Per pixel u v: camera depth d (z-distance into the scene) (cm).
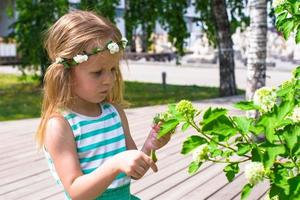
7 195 463
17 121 926
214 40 1670
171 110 182
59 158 186
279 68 2641
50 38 193
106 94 190
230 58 1444
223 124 170
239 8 1573
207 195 455
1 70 2431
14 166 573
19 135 771
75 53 184
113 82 190
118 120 205
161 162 586
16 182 507
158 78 2145
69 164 184
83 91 188
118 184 196
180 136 740
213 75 2355
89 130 194
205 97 1391
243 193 182
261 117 170
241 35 3069
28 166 572
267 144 166
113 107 208
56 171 188
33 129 827
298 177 168
